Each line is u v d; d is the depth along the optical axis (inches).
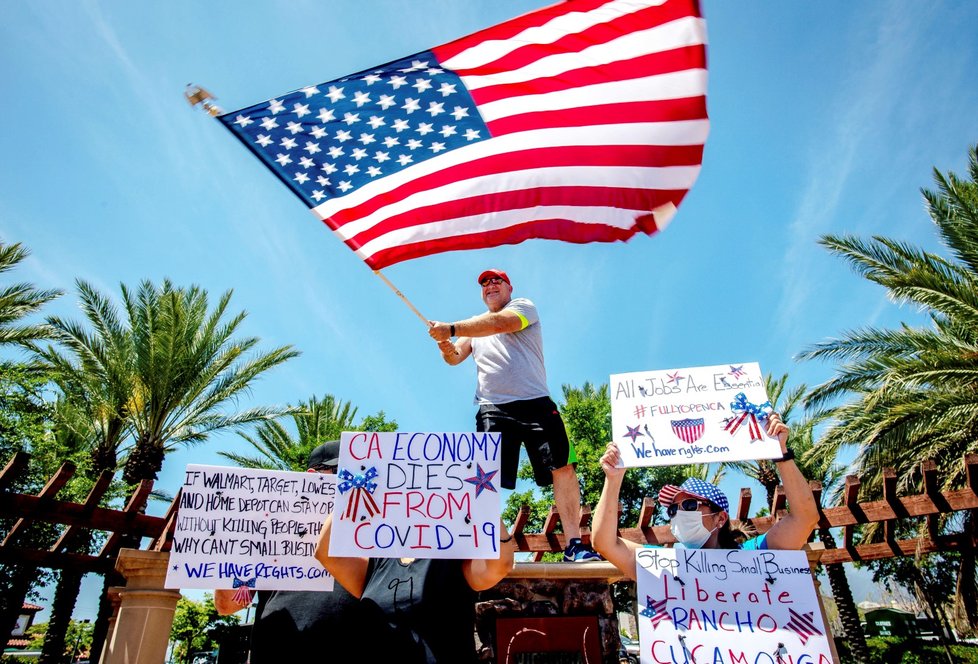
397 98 164.1
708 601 108.9
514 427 169.5
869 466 468.4
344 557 102.9
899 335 504.1
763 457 125.4
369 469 108.7
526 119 159.3
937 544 258.8
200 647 1036.5
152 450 585.0
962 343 478.3
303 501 128.9
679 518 126.7
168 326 568.7
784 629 104.6
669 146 154.5
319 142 163.8
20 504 177.0
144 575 180.9
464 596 101.1
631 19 152.2
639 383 139.5
